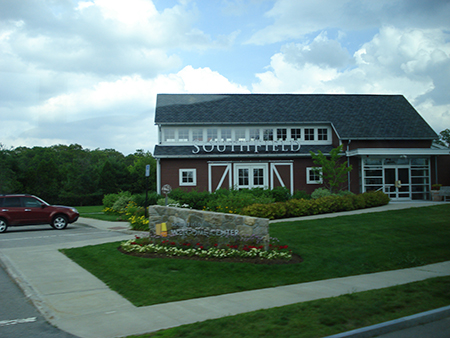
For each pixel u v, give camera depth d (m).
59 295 6.48
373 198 20.23
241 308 5.82
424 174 24.52
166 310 5.74
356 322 5.08
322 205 17.89
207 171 23.84
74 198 41.50
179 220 10.34
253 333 4.65
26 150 55.91
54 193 40.91
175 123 25.27
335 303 5.88
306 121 26.23
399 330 5.06
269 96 29.55
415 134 25.47
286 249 9.93
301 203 17.42
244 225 9.63
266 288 7.09
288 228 13.04
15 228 18.12
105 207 24.66
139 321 5.26
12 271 8.16
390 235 11.98
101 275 7.77
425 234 12.28
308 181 24.50
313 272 8.25
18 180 39.97
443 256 10.15
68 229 16.98
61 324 5.17
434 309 5.64
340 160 24.92
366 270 8.66
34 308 5.91
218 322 5.02
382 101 29.53
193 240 10.08
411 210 17.03
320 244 10.72
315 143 26.62
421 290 6.68
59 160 58.41
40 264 8.86
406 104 29.28
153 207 10.81
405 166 24.42
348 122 26.23
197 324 4.96
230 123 25.69
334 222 14.20
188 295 6.51
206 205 20.34
